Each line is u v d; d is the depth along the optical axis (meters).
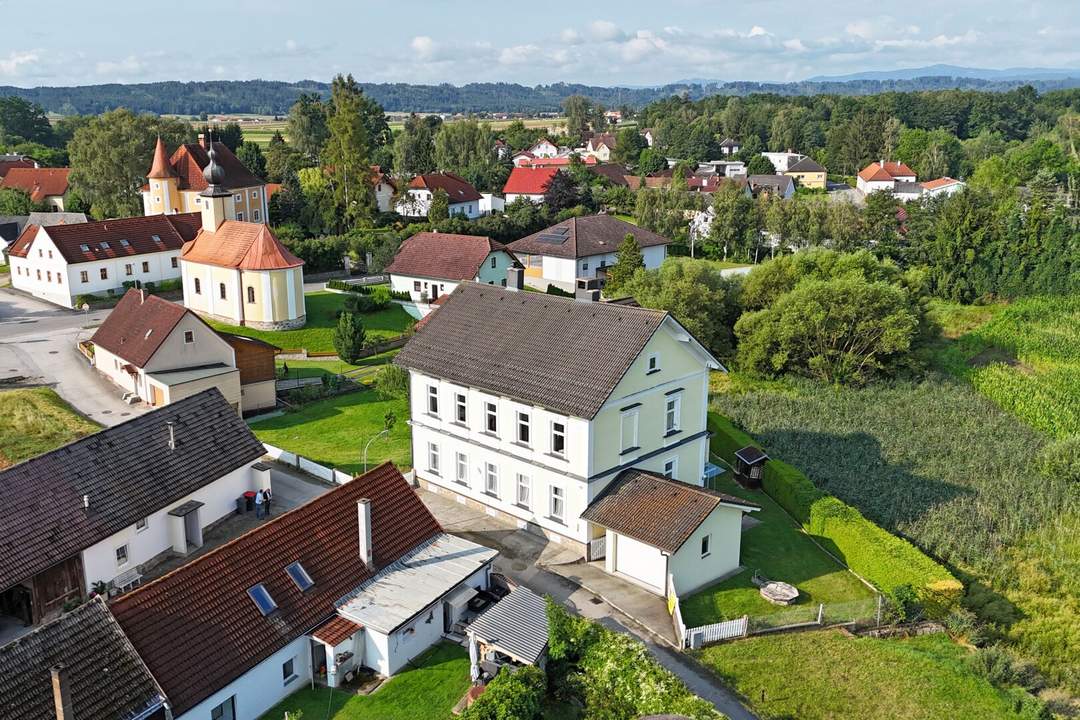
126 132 107.50
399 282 87.00
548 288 86.69
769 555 38.38
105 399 56.19
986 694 28.52
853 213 111.38
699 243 120.62
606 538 35.66
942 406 59.22
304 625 28.31
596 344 37.56
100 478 34.72
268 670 26.98
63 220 105.19
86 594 32.69
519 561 36.50
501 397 38.56
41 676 22.94
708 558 35.28
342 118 113.81
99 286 82.06
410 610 29.44
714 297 69.31
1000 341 76.06
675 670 29.17
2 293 86.12
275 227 114.00
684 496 35.06
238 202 108.56
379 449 49.81
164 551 36.47
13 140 180.75
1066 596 37.16
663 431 39.75
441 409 41.81
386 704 27.23
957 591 33.84
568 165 173.75
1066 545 40.75
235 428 41.12
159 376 53.12
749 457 45.75
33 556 30.80
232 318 74.81
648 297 68.56
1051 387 63.81
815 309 63.97
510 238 118.00
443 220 113.12
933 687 28.72
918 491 45.25
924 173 181.25
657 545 33.16
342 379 63.28
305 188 130.50
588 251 93.19
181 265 80.06
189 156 105.81
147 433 37.78
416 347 42.38
